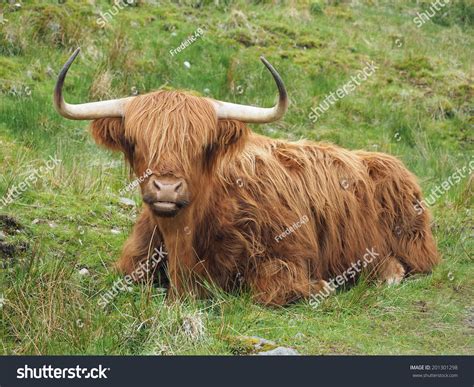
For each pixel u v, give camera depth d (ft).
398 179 37.81
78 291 30.22
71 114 28.81
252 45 62.75
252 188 32.55
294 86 58.54
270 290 31.48
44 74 53.06
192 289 31.04
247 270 31.78
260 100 56.39
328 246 35.17
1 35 54.95
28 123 47.47
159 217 29.89
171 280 30.96
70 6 59.98
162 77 56.34
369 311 31.89
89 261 33.96
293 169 34.86
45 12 57.67
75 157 43.98
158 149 27.94
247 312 29.96
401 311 32.04
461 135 58.08
